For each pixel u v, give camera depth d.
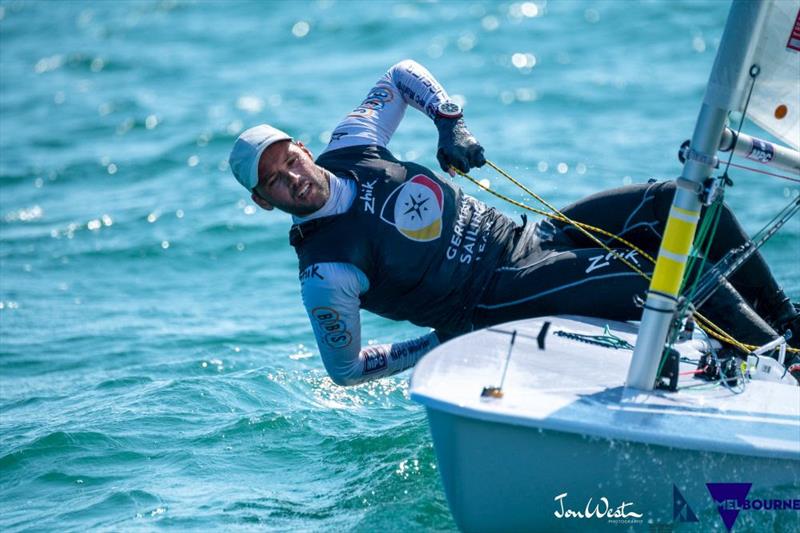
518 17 51.25
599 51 44.72
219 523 13.00
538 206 26.27
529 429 10.77
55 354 20.44
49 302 23.66
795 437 11.10
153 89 45.47
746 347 13.48
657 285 11.30
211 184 32.25
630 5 50.91
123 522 13.15
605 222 14.69
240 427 16.03
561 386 11.45
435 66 44.66
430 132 34.94
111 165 35.12
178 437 15.77
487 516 11.23
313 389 17.81
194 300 23.45
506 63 44.03
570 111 36.75
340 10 56.53
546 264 13.96
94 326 21.91
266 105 40.78
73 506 13.74
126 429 16.08
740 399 11.78
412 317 14.31
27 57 54.59
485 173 29.55
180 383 17.92
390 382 18.12
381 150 14.27
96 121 40.97
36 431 16.25
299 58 48.75
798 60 10.80
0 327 22.11
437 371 11.42
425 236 13.70
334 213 13.59
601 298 13.77
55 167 35.34
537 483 11.05
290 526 12.88
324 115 38.59
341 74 45.00
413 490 13.62
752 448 10.88
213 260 26.11
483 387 11.19
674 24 47.34
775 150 11.66
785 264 21.88
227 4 61.97
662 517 11.29
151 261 26.22
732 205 26.16
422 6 55.34
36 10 67.06
